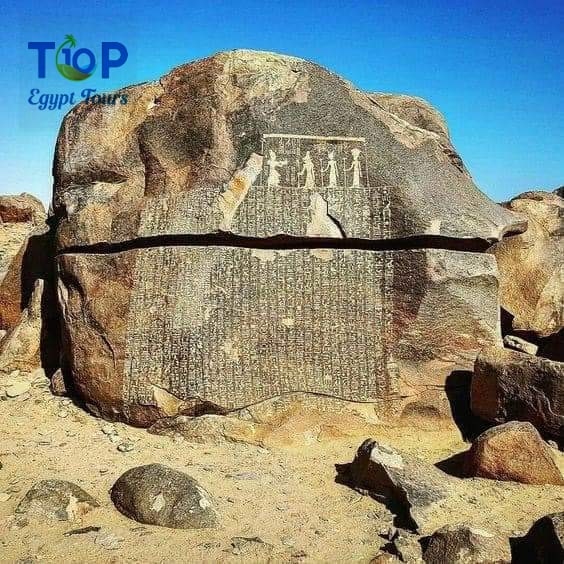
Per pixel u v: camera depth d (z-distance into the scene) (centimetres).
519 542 334
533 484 410
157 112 563
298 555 329
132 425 516
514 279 686
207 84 554
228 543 337
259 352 517
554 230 718
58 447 473
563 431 449
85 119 582
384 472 389
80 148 577
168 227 532
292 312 525
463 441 509
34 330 634
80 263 549
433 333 522
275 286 528
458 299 528
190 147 546
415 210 527
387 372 519
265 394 511
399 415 515
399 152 555
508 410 477
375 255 534
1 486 402
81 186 575
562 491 403
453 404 524
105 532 344
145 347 519
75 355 542
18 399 564
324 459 470
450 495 382
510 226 555
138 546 331
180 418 505
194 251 529
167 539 338
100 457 457
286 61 566
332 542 346
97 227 551
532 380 463
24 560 315
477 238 532
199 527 351
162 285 527
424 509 362
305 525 365
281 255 532
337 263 532
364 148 550
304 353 519
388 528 361
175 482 369
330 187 539
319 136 550
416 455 479
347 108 561
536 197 756
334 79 569
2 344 656
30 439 487
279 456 477
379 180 541
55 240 598
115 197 555
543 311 681
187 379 509
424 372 521
